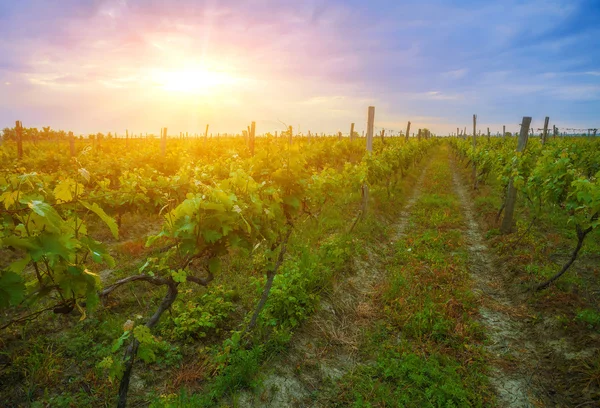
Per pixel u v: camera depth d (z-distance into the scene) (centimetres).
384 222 1023
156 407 325
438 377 391
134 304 510
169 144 2383
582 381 383
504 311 548
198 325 433
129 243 724
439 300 556
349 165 1231
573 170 622
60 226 244
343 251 669
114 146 2505
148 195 827
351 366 425
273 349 423
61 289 254
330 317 510
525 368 421
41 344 405
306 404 367
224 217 340
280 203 479
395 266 704
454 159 3266
